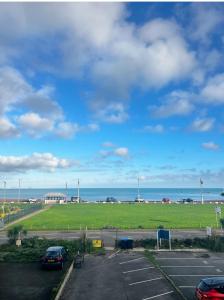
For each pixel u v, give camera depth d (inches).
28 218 3321.9
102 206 5142.7
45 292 1070.4
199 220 3090.6
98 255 1609.3
